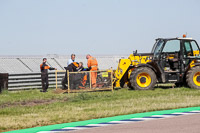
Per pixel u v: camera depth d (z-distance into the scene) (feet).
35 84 258.98
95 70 221.25
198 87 215.10
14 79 249.55
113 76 220.02
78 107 149.69
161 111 136.26
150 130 101.60
